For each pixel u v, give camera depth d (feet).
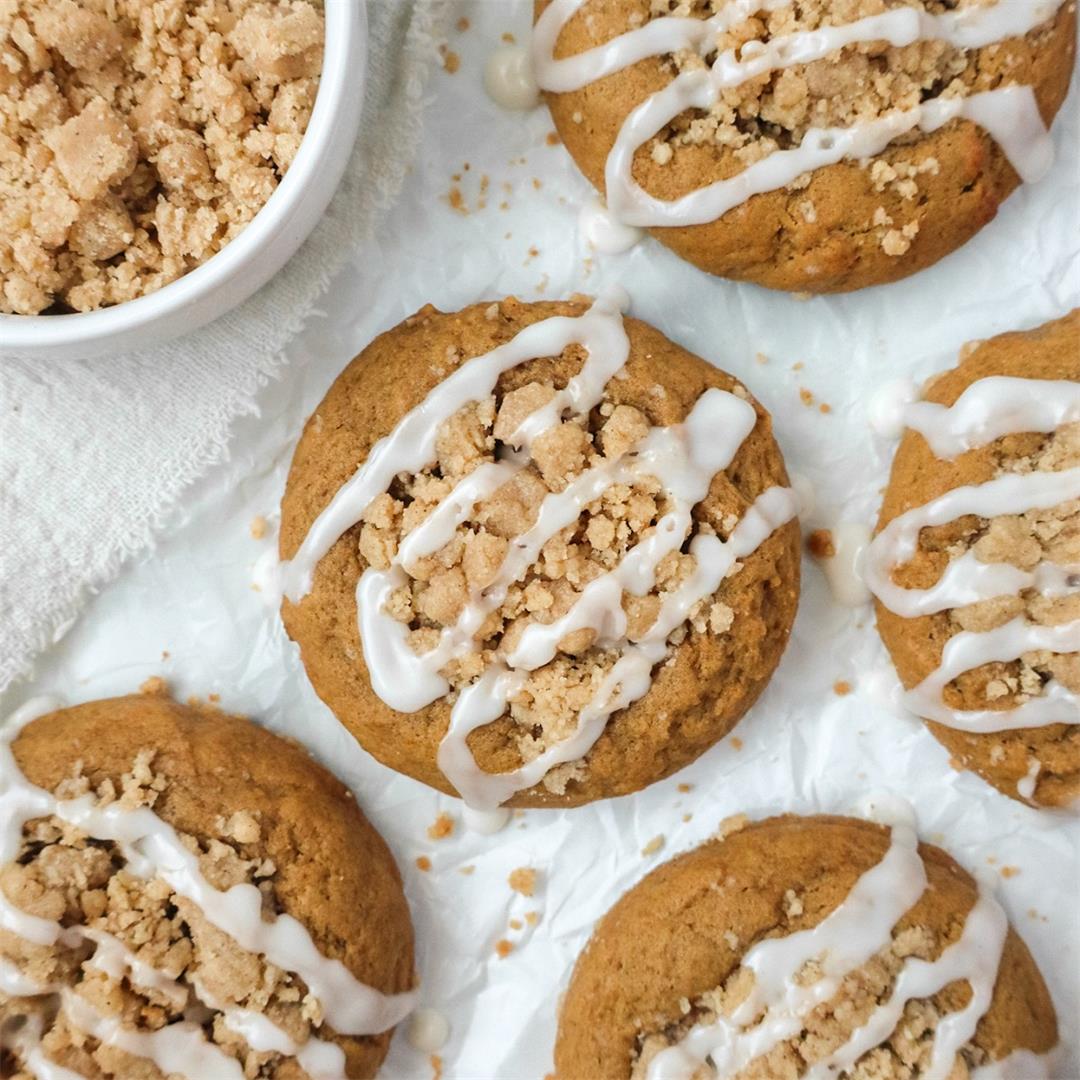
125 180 1.04
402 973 1.15
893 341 1.17
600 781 1.13
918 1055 1.10
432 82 1.15
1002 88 1.10
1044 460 1.11
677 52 1.09
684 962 1.11
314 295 1.14
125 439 1.15
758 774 1.18
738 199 1.10
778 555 1.12
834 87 1.09
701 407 1.11
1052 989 1.17
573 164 1.16
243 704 1.17
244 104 1.04
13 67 1.02
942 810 1.18
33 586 1.15
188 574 1.17
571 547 1.09
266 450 1.17
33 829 1.09
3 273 1.03
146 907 1.09
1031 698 1.12
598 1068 1.12
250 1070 1.09
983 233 1.16
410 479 1.10
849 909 1.11
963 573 1.11
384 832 1.17
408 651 1.10
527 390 1.10
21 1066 1.08
